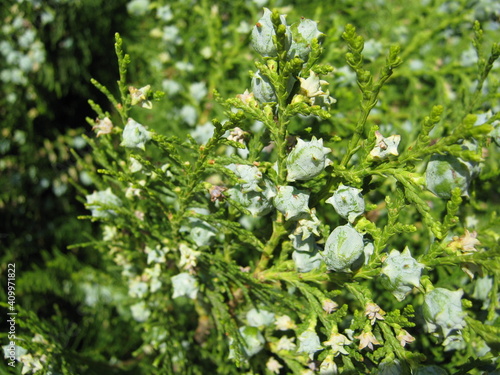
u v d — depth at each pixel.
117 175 0.21
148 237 0.25
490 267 0.16
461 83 0.43
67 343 0.38
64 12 0.44
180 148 0.34
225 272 0.23
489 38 0.42
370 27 0.48
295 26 0.18
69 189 0.47
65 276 0.41
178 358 0.30
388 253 0.18
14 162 0.44
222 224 0.21
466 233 0.17
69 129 0.48
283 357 0.23
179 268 0.26
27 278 0.40
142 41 0.48
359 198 0.17
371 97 0.17
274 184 0.19
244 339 0.22
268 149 0.28
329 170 0.19
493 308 0.20
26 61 0.43
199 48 0.43
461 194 0.17
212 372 0.32
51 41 0.45
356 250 0.17
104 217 0.23
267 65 0.17
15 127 0.44
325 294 0.20
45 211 0.46
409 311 0.17
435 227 0.17
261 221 0.34
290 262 0.21
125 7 0.49
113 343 0.39
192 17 0.43
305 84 0.18
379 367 0.17
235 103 0.19
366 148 0.18
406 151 0.18
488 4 0.42
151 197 0.22
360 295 0.18
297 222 0.19
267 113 0.18
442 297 0.16
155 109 0.41
